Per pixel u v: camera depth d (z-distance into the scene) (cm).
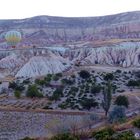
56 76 12719
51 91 11444
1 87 12188
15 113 8469
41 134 7025
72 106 9381
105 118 7562
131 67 16438
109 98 8250
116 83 12244
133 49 18550
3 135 7344
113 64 17788
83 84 12112
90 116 7475
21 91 11388
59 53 19275
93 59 18312
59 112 8362
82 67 15175
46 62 15612
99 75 13325
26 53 17888
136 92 10894
